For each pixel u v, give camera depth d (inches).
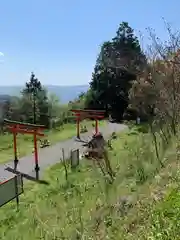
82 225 318.0
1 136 1171.3
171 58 594.2
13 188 542.6
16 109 1612.9
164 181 312.0
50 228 372.8
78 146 1017.5
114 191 394.6
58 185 605.0
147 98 881.5
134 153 629.9
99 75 1924.2
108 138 1084.5
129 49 1786.4
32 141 1099.9
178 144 468.4
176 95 555.2
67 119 1660.9
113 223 277.4
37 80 1740.9
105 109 1899.6
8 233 412.5
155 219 219.8
